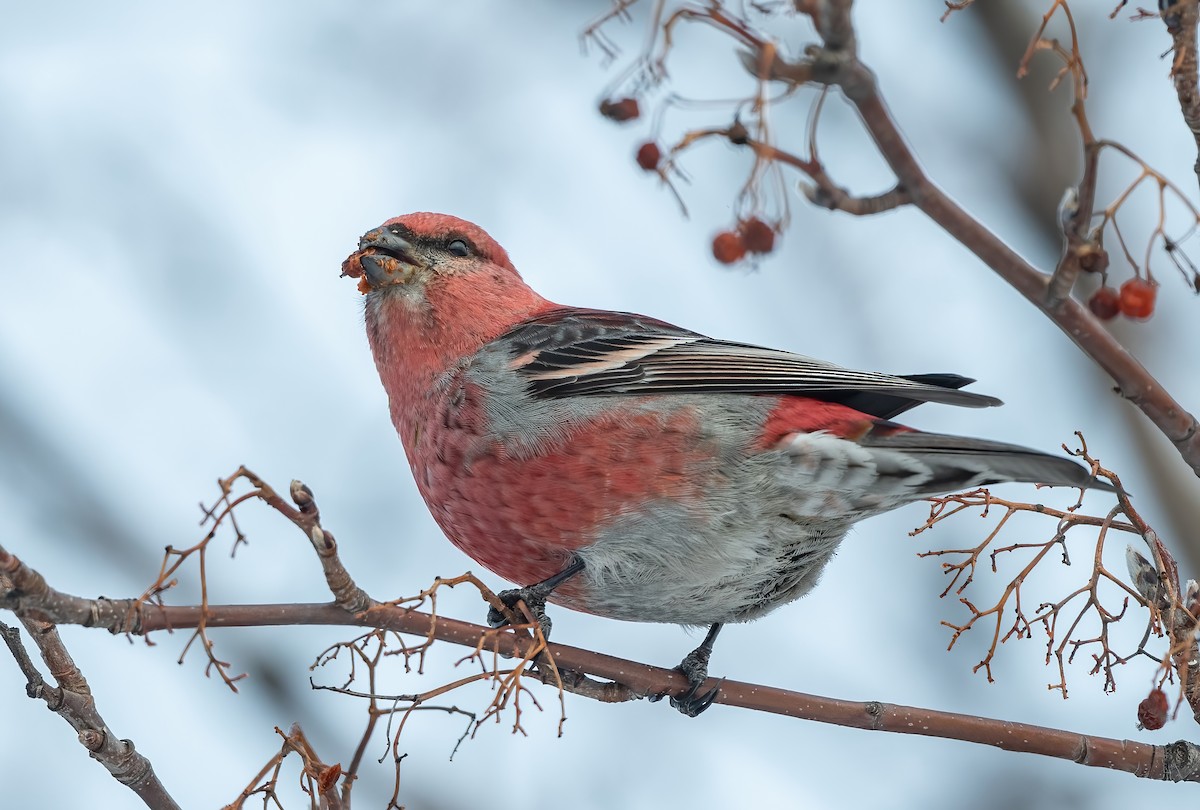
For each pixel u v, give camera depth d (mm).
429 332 9898
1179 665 7070
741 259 5785
